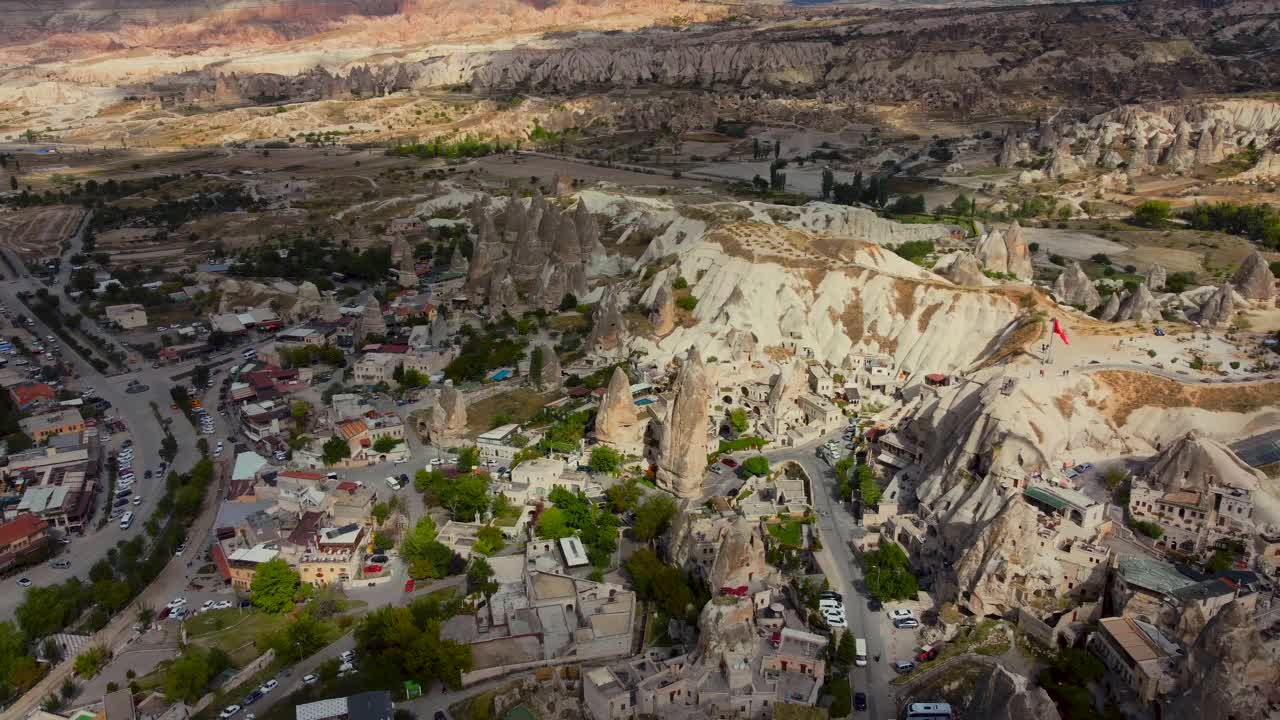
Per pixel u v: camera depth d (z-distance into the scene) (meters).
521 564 162.25
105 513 189.75
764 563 151.62
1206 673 117.81
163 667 142.88
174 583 165.38
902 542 166.25
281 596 153.62
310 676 138.12
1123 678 128.00
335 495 178.12
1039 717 110.06
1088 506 157.25
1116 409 186.00
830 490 186.25
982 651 136.25
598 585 153.50
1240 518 153.88
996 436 169.00
